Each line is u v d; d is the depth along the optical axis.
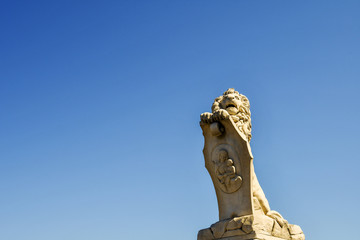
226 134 10.99
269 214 10.95
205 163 11.35
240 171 10.73
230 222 10.48
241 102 11.55
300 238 11.18
